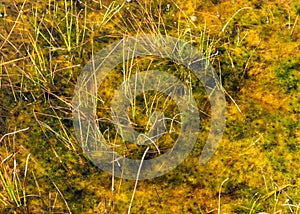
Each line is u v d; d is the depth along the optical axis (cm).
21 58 210
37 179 192
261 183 189
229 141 196
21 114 202
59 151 196
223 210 186
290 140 195
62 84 207
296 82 204
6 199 188
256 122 198
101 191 190
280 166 191
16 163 194
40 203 188
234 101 202
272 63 208
